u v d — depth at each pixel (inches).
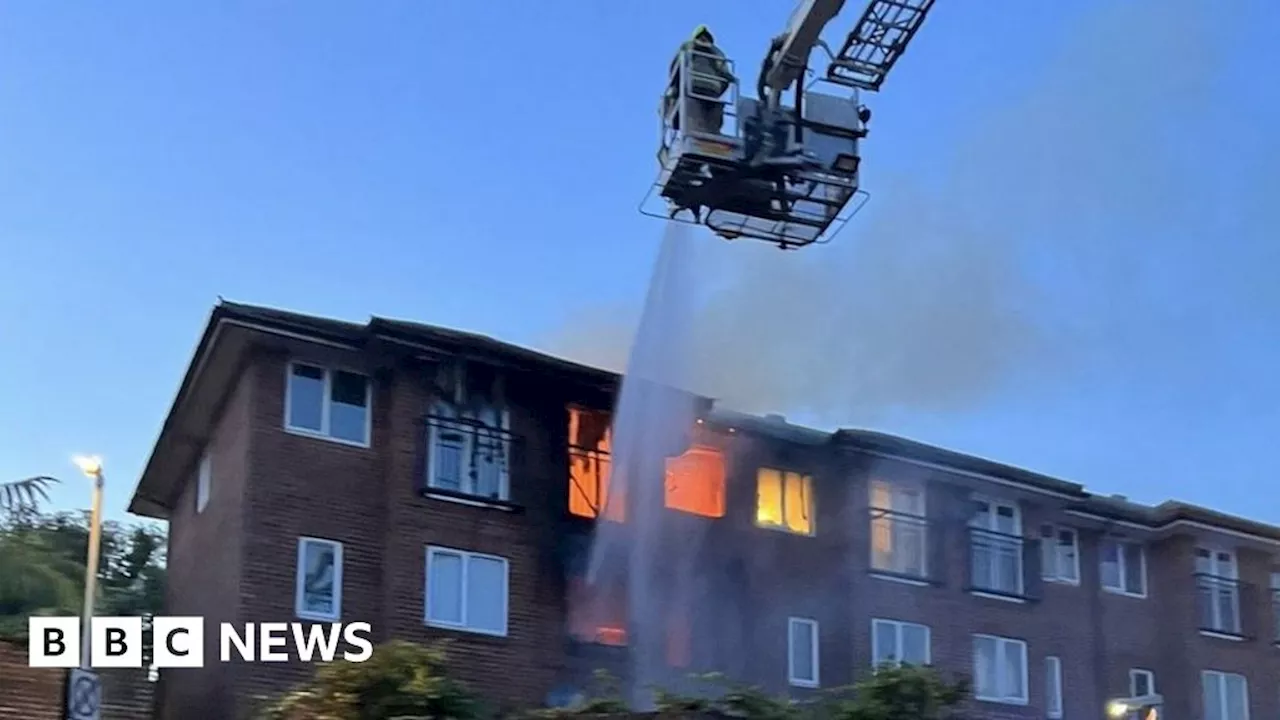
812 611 1278.3
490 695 1091.9
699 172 869.8
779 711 823.1
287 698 817.5
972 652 1357.0
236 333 1074.7
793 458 1315.2
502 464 1157.7
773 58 887.7
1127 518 1513.3
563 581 1155.9
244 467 1064.2
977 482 1402.6
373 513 1099.3
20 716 919.0
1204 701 1501.0
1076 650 1443.2
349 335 1108.5
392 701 780.0
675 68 876.6
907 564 1347.2
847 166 890.7
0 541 1246.9
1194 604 1524.4
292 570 1054.4
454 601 1103.0
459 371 1149.7
